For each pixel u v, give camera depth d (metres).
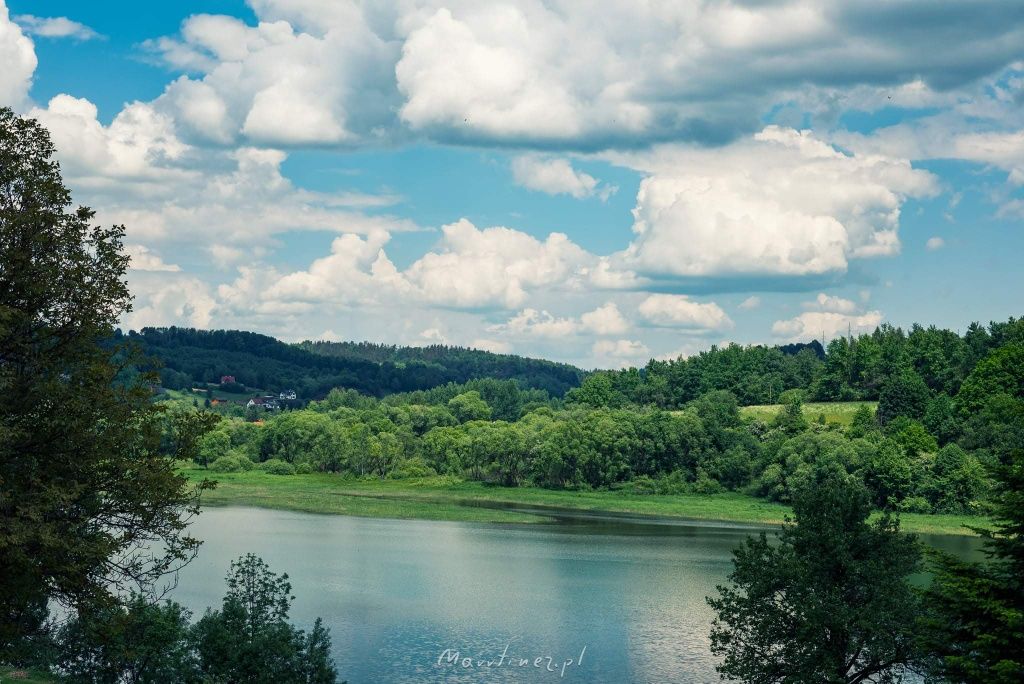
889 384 189.88
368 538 107.56
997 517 33.47
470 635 62.59
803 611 40.94
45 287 29.28
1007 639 30.91
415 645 59.81
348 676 53.16
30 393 29.16
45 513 29.02
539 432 192.50
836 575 42.78
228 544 98.44
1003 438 153.38
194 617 59.78
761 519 142.62
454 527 122.12
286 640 39.31
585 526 127.31
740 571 43.75
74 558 29.53
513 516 137.50
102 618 32.62
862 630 40.12
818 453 160.50
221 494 153.88
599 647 60.50
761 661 43.06
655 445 182.62
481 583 80.81
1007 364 177.88
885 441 156.25
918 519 137.00
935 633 35.06
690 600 75.12
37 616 37.41
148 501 30.95
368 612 68.38
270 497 152.00
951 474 142.12
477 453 189.00
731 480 178.00
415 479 190.38
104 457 30.06
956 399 184.75
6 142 30.38
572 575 85.88
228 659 38.41
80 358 31.20
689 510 152.38
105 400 30.17
